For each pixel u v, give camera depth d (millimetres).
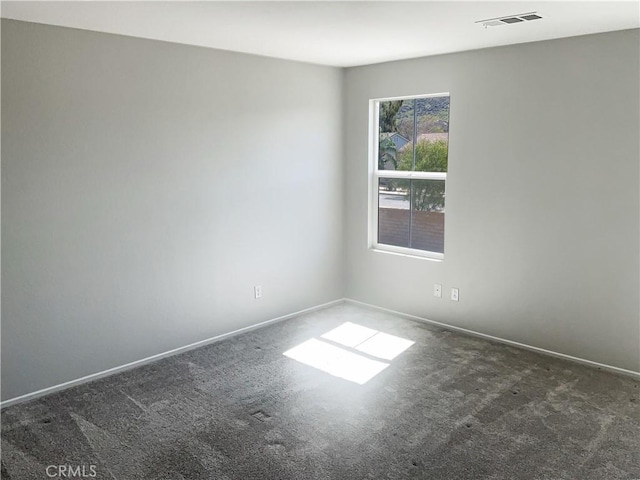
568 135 4016
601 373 3996
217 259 4578
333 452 3006
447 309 4941
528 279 4379
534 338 4410
